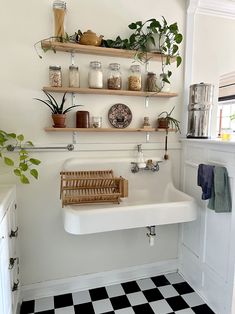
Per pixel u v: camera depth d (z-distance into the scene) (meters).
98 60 1.62
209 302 1.60
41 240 1.66
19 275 1.59
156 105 1.79
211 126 1.85
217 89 1.91
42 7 1.47
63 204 1.42
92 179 1.48
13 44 1.46
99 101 1.66
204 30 1.82
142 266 1.90
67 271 1.74
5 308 1.13
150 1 1.68
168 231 1.94
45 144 1.58
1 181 1.54
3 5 1.42
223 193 1.40
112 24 1.62
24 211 1.60
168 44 1.59
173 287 1.80
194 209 1.48
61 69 1.55
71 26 1.55
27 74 1.50
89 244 1.75
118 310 1.57
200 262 1.69
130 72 1.68
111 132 1.71
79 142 1.65
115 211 1.33
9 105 1.50
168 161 1.82
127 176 1.71
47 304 1.62
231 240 1.39
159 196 1.80
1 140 1.35
